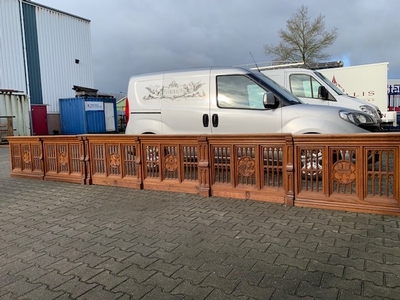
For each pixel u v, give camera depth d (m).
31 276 3.29
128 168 6.96
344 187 4.95
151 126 8.09
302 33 29.17
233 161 5.77
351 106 9.30
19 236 4.41
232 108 7.22
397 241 3.81
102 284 3.09
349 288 2.88
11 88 23.75
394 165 4.61
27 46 24.83
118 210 5.40
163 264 3.45
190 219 4.82
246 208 5.23
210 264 3.41
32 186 7.46
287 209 5.12
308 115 6.50
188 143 6.16
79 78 29.05
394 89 24.58
